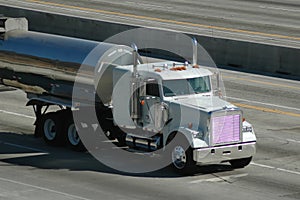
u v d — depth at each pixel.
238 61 58.06
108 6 79.00
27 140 38.94
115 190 31.23
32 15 68.81
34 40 38.12
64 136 37.44
